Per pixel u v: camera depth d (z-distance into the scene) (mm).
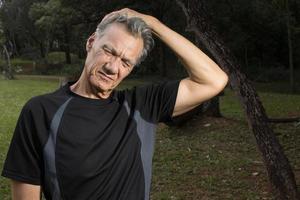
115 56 2123
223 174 8547
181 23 31312
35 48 57875
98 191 2072
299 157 9469
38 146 2070
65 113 2094
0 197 7562
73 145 2059
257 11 32938
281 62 38875
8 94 26531
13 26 52938
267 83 33594
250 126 5805
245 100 5746
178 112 2373
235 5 31641
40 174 2086
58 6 34219
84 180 2055
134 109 2240
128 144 2150
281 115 15258
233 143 10773
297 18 31172
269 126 5789
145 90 2328
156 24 2311
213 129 11828
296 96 21078
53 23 35750
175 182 8188
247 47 36750
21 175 2062
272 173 5793
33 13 38625
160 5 32094
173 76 34844
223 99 19219
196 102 2348
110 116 2158
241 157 9672
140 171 2186
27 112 2098
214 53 5773
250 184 7852
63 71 46625
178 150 10477
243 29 34250
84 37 36250
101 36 2158
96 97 2174
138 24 2133
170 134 11797
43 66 49844
